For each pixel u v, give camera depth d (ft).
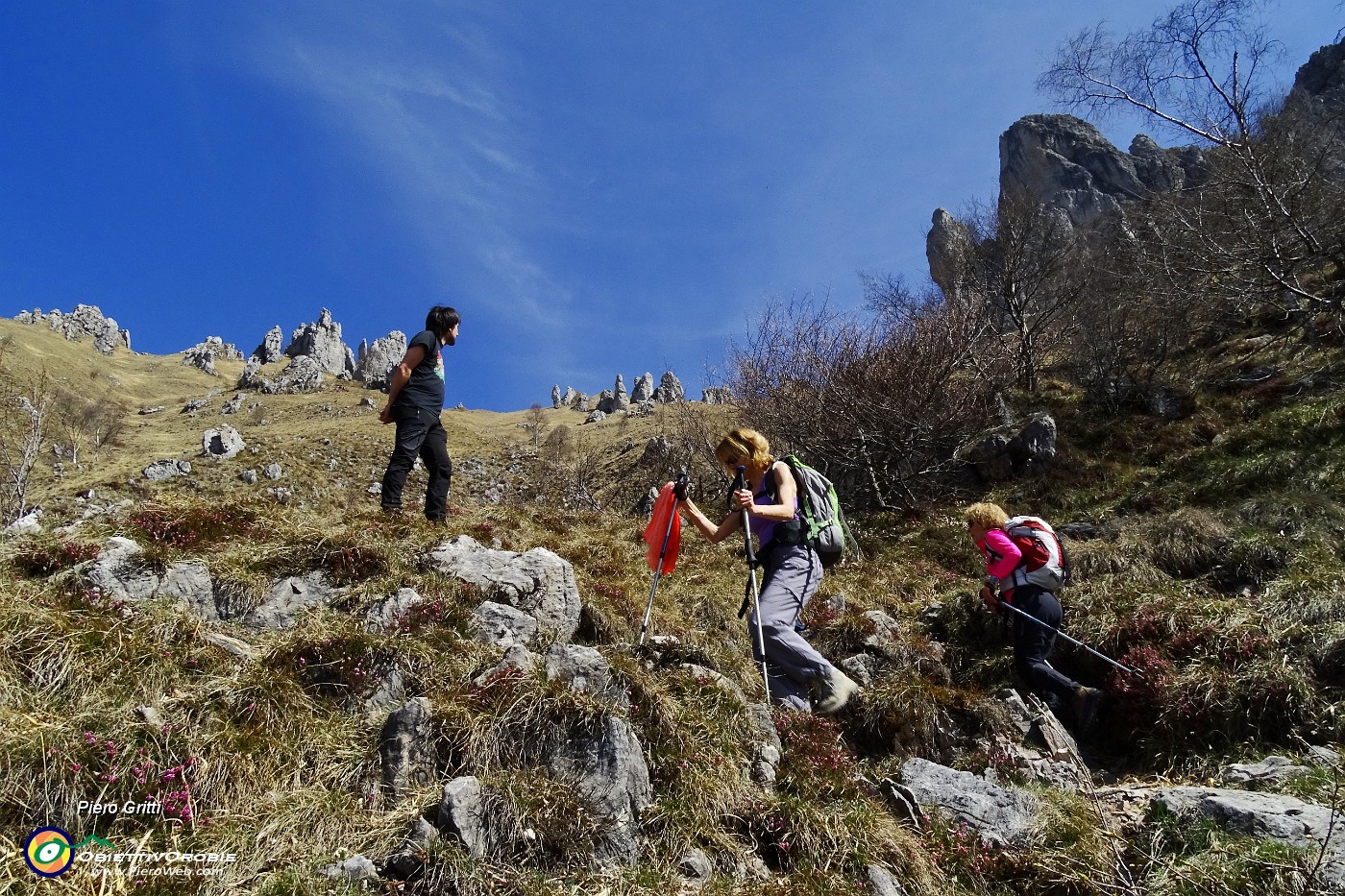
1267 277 50.11
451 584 16.90
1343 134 58.49
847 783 13.30
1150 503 36.78
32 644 11.80
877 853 11.60
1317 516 26.45
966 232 76.74
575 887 10.12
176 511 17.71
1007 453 46.55
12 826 9.37
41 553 14.40
